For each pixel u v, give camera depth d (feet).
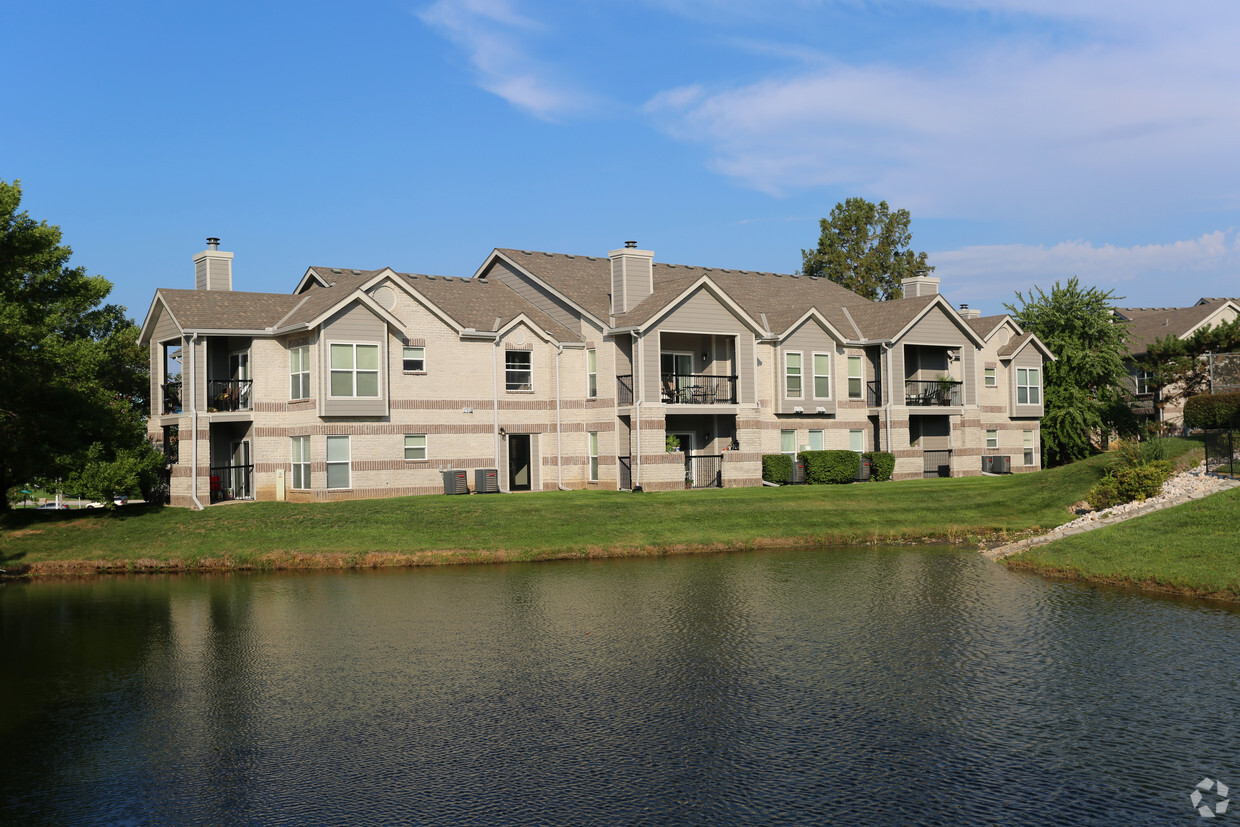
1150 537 86.69
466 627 64.80
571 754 41.11
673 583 80.74
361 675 53.47
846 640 59.82
